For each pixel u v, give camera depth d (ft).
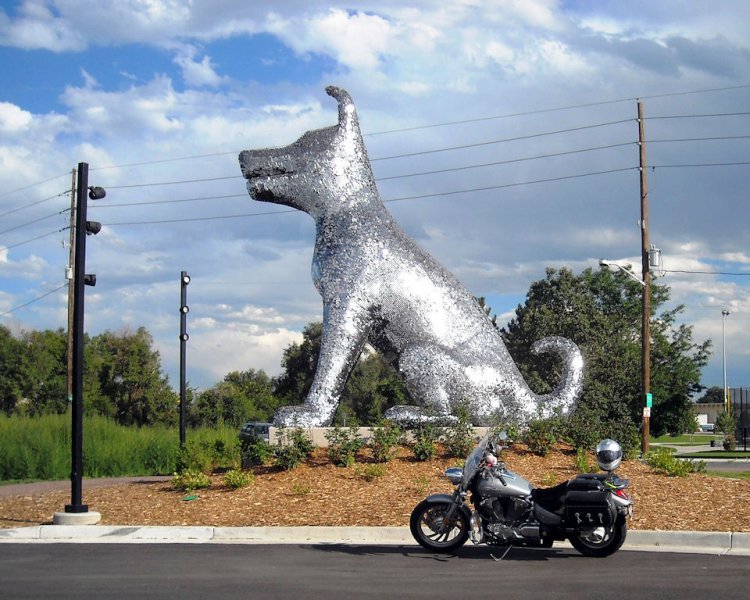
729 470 74.33
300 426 45.39
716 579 25.94
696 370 128.57
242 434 48.19
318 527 34.88
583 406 50.57
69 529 35.94
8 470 73.31
